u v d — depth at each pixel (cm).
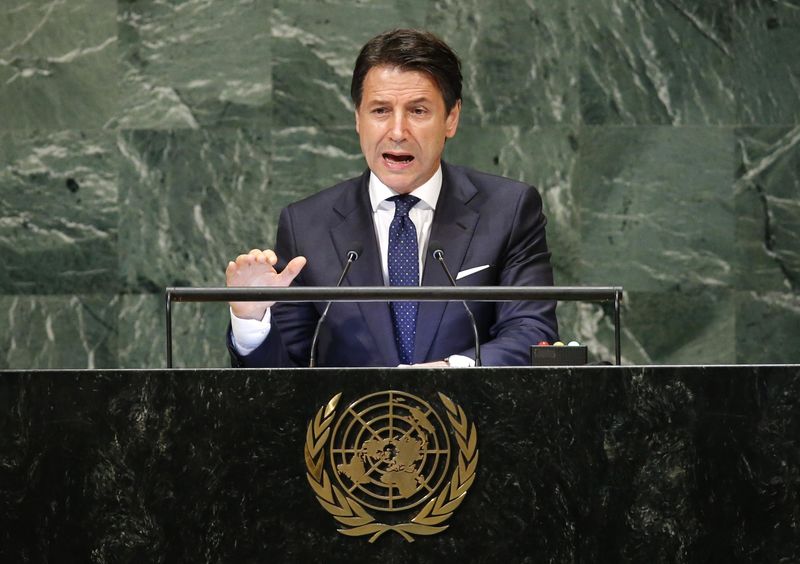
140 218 1759
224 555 671
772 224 1773
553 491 679
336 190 1084
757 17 1773
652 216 1770
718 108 1773
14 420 681
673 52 1773
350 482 675
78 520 675
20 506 678
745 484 681
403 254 1030
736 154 1773
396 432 679
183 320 1758
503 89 1767
